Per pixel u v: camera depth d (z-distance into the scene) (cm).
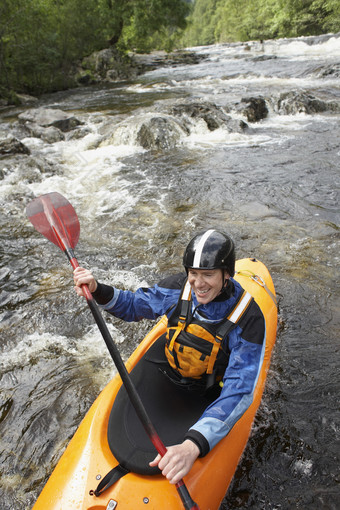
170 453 155
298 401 276
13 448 255
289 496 221
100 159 805
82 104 1459
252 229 495
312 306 362
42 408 282
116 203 597
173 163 749
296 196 574
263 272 325
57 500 170
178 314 194
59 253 478
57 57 2045
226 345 186
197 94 1374
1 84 1834
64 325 362
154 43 3272
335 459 239
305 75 1518
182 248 468
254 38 3966
